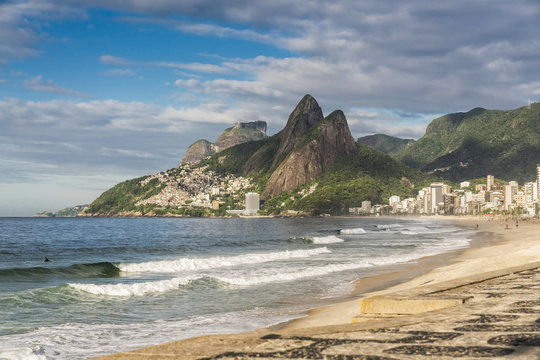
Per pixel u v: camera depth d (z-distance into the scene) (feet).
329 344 17.13
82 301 70.33
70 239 297.12
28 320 57.52
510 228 422.00
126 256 167.32
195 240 279.69
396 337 18.15
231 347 17.04
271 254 146.41
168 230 466.70
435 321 22.02
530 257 87.97
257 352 16.07
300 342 17.70
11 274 105.91
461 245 198.80
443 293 33.50
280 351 16.16
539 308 26.27
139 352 16.47
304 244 221.66
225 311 64.28
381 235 312.71
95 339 48.49
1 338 48.44
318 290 82.33
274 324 54.65
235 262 131.64
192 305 68.54
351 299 72.90
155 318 59.67
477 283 43.80
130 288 78.84
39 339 48.21
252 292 80.18
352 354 15.33
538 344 15.97
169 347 17.26
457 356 14.66
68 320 58.03
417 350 15.65
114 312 63.26
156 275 106.83
